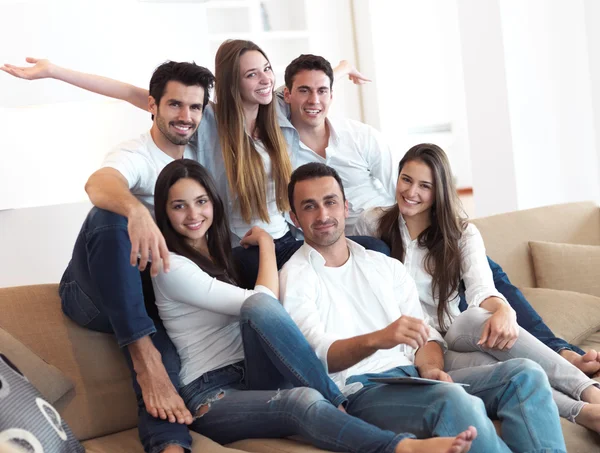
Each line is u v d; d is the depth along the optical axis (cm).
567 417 252
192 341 262
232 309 259
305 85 334
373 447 214
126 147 293
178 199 264
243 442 243
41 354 261
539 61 536
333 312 270
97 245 252
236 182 312
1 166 446
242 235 318
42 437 215
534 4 532
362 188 359
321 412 224
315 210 270
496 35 530
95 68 459
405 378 234
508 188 541
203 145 320
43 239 459
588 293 347
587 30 524
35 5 443
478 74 550
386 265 281
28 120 459
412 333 233
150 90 296
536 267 357
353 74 419
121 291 250
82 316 266
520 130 534
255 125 326
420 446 209
